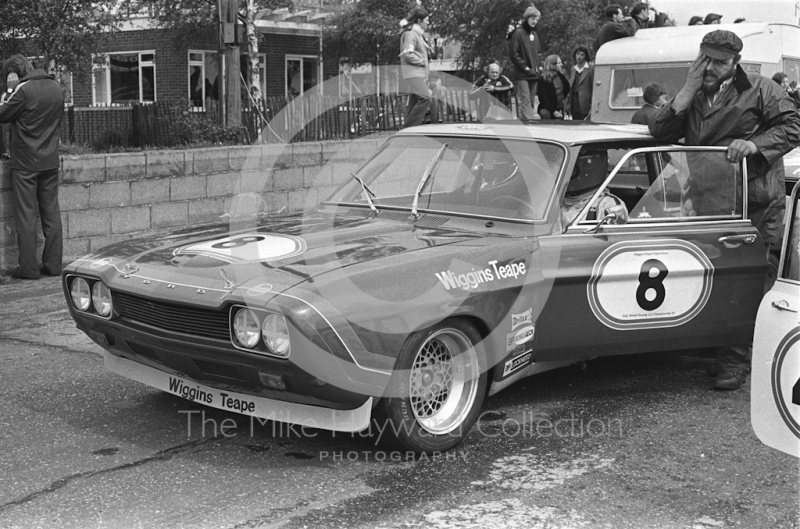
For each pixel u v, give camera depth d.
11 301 7.90
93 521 3.67
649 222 5.18
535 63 13.84
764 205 5.52
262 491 3.99
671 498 3.97
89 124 12.21
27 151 8.68
